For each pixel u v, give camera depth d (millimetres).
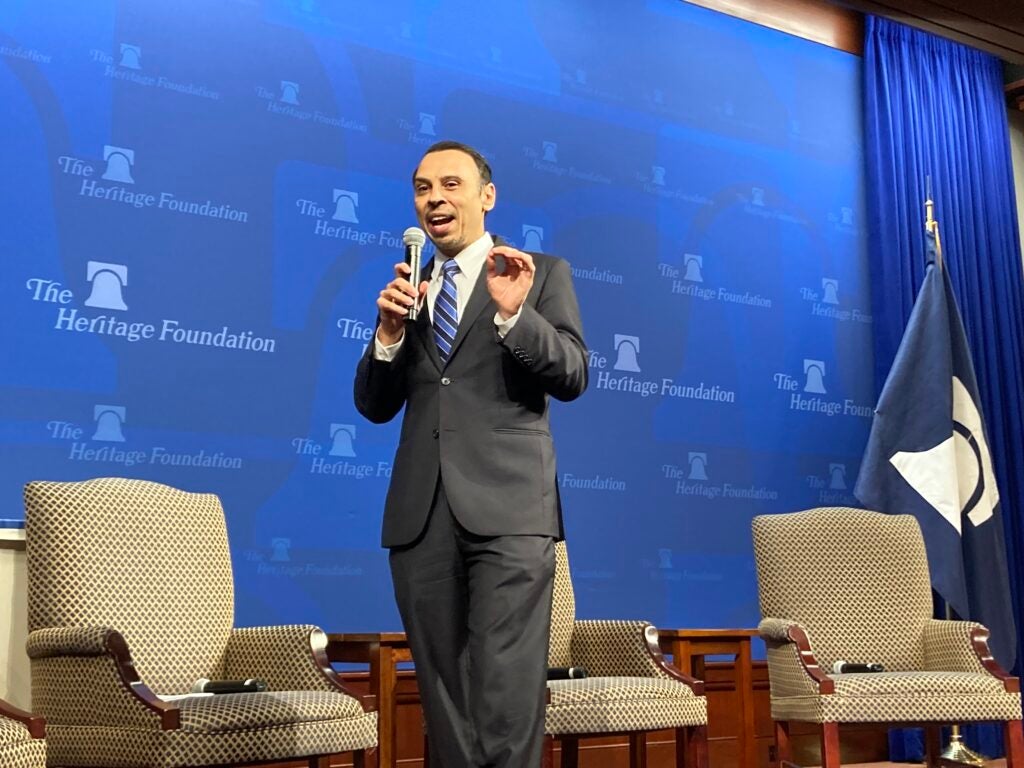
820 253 5543
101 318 3793
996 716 3480
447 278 2229
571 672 3297
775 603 3996
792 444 5285
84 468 3699
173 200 3986
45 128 3783
